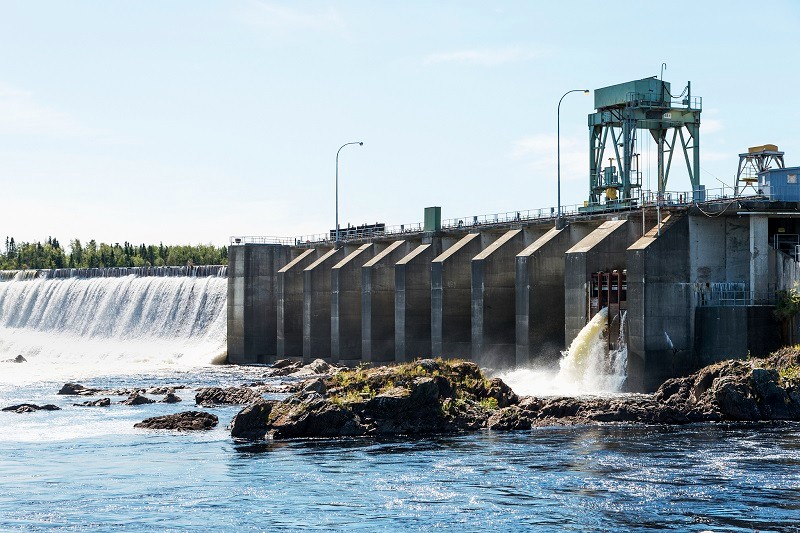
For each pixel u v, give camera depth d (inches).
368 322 4111.7
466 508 1380.4
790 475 1553.9
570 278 3115.2
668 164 3823.8
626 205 3508.9
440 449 1825.8
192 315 5344.5
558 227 3412.9
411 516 1344.7
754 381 2207.2
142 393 3166.8
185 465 1728.6
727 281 3051.2
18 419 2418.8
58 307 6048.2
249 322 4822.8
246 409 2059.5
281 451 1845.5
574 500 1413.6
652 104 3700.8
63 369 4451.3
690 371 2965.1
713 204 2962.6
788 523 1284.4
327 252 4677.7
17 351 5905.5
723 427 2070.6
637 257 2913.4
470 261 3769.7
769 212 2925.7
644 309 2896.2
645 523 1293.1
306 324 4483.3
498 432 2027.6
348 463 1702.8
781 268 2942.9
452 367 2260.1
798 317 2795.3
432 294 3752.5
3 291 6446.9
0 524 1344.7
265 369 4370.1
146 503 1446.9
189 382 3693.4
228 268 4879.4
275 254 4877.0
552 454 1754.4
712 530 1259.2
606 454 1748.3
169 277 5565.9
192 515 1374.3
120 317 5669.3
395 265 3969.0
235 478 1601.9
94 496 1498.5
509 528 1282.0
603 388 2977.4
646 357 2893.7
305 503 1424.7
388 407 2042.3
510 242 3565.5
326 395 2117.4
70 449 1929.1
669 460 1683.1
